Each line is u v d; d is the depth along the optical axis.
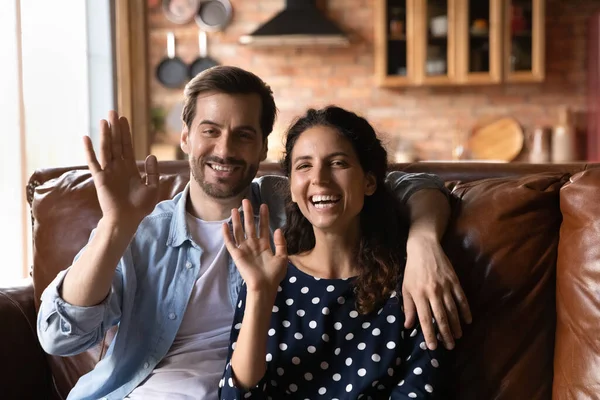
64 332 1.42
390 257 1.47
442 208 1.58
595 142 4.93
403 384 1.38
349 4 5.31
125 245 1.41
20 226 3.20
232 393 1.34
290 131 1.52
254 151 1.70
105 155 1.40
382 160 1.52
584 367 1.41
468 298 1.50
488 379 1.48
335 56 5.34
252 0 5.32
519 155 5.32
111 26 4.41
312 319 1.45
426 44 5.05
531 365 1.49
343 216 1.45
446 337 1.36
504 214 1.54
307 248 1.59
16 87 3.19
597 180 1.50
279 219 1.75
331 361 1.42
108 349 1.63
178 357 1.57
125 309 1.57
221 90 1.66
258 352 1.33
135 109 5.09
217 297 1.62
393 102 5.35
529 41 5.05
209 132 1.67
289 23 5.05
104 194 1.38
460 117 5.33
